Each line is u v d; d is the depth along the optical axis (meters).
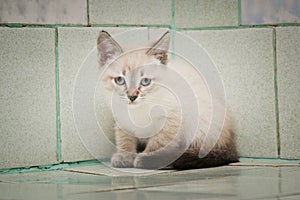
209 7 1.22
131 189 0.92
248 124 1.19
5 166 1.10
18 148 1.12
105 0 1.19
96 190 0.92
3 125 1.10
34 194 0.91
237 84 1.20
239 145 1.20
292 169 1.07
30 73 1.12
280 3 1.16
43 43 1.14
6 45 1.10
